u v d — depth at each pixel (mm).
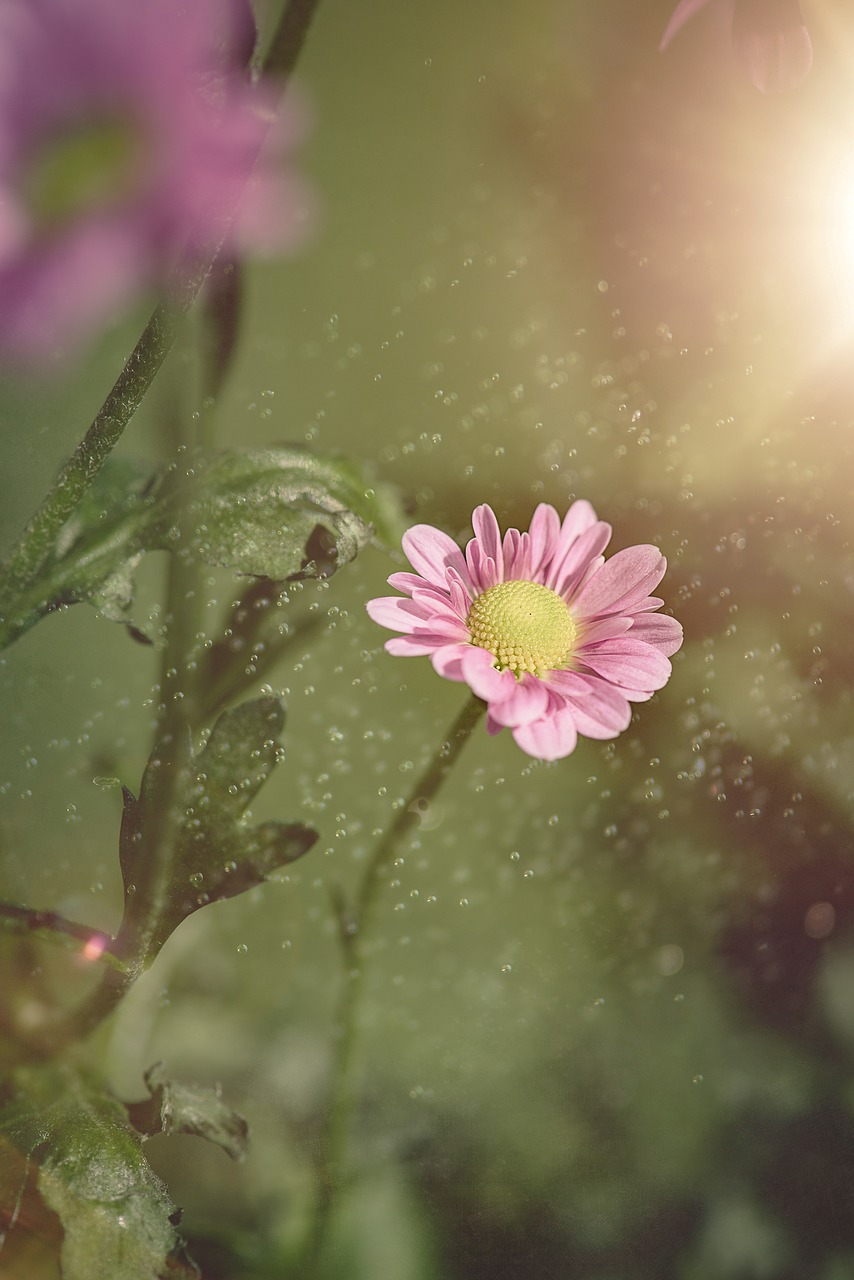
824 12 599
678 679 588
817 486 606
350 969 520
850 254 621
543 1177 537
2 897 535
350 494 509
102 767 559
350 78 694
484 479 610
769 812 581
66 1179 481
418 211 678
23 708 562
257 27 450
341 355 627
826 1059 553
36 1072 491
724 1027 559
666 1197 536
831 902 572
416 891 575
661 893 577
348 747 586
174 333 476
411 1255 524
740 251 639
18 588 494
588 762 588
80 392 567
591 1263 526
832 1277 525
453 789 585
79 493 488
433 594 494
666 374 626
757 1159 541
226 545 504
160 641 538
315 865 576
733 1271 527
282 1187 531
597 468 613
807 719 585
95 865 550
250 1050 553
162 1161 533
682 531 603
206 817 489
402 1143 540
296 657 576
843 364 622
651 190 662
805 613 593
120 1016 529
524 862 580
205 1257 521
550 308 649
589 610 502
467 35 702
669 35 571
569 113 683
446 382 625
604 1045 557
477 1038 557
